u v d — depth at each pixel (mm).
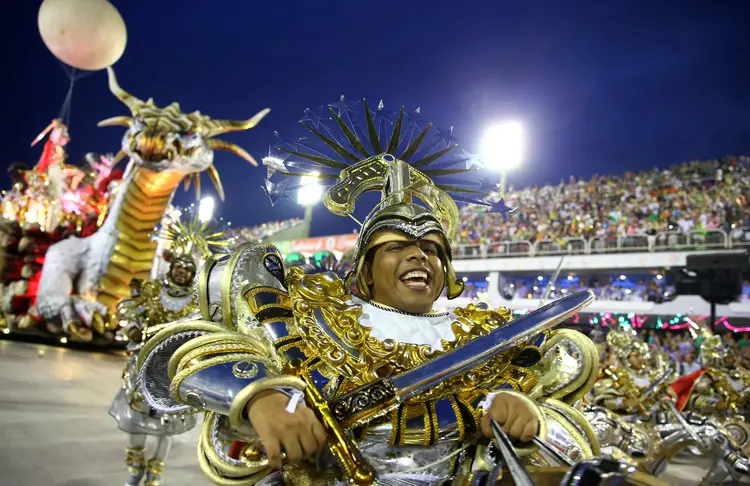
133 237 12070
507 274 19906
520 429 1351
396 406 1294
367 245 1784
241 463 1430
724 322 15555
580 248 18625
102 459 4734
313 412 1227
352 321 1546
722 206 18141
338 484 1362
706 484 4234
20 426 5543
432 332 1657
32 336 13844
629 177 22094
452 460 1458
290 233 28984
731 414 6707
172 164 11031
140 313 4004
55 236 13977
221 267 1632
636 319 16859
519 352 1604
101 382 8719
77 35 9883
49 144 15570
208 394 1284
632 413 5305
